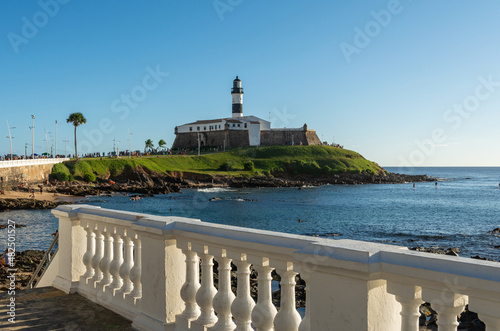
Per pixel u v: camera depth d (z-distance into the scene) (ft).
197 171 449.48
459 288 8.98
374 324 10.38
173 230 16.81
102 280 22.17
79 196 293.02
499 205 279.49
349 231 170.60
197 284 16.76
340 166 526.98
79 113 390.83
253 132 552.00
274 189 401.08
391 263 10.03
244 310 14.25
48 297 23.12
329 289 11.10
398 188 446.60
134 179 400.67
